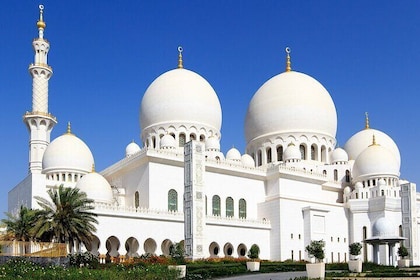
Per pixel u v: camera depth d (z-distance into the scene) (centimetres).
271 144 11925
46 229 6700
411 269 6994
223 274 6250
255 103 12369
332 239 10538
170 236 8944
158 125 11356
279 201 10188
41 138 11331
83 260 6562
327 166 11750
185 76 11788
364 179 11312
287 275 6331
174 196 9694
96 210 8231
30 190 9556
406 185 10150
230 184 10325
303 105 11862
